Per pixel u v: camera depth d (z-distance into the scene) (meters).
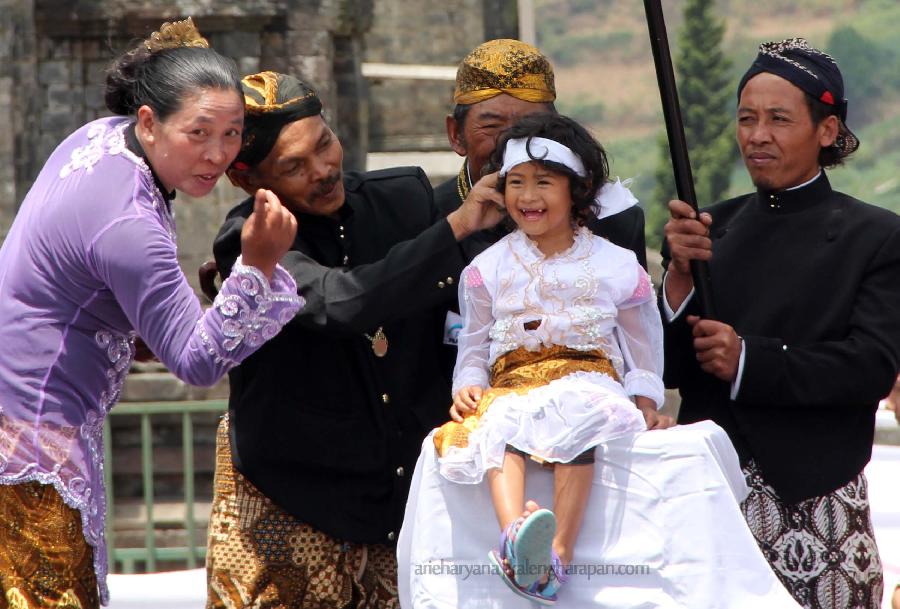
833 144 12.76
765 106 12.52
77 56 24.59
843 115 12.70
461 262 11.60
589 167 11.59
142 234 10.28
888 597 16.61
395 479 12.36
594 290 11.63
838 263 12.44
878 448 24.31
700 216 12.43
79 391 10.63
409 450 12.43
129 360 11.12
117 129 10.77
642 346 11.86
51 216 10.47
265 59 25.19
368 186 12.96
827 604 12.10
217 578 12.23
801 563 12.16
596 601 10.49
